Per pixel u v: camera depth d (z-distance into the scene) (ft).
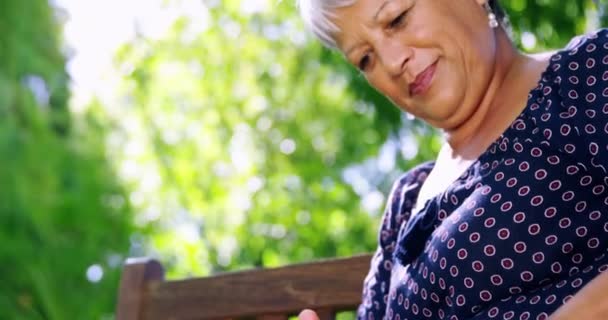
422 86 7.32
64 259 21.80
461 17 7.30
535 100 6.93
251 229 23.47
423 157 19.15
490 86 7.33
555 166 6.75
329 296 8.55
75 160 23.03
